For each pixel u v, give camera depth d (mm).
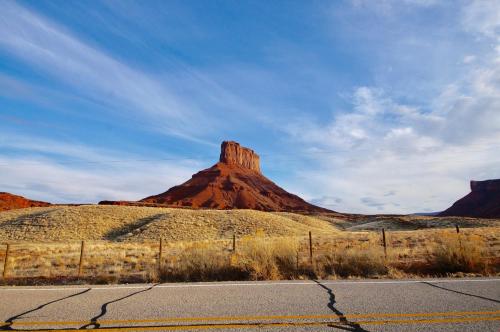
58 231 54969
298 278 9508
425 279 8508
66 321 4996
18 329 4633
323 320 4910
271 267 10180
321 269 10391
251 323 4785
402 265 11719
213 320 4957
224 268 10086
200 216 65375
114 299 6484
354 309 5512
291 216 86875
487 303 5859
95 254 19766
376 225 82812
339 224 100562
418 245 21031
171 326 4684
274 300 6219
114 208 70812
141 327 4660
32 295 6992
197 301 6207
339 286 7547
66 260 16891
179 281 9539
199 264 10375
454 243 11531
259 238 12500
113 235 57406
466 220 75812
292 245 11531
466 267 10594
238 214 66750
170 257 15883
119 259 16766
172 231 55094
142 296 6723
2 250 25719
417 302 5953
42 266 14664
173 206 170500
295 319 4973
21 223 59375
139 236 53094
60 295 6953
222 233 56281
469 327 4531
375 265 10492
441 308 5527
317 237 33594
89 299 6516
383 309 5500
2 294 7121
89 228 58062
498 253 14484
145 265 13969
